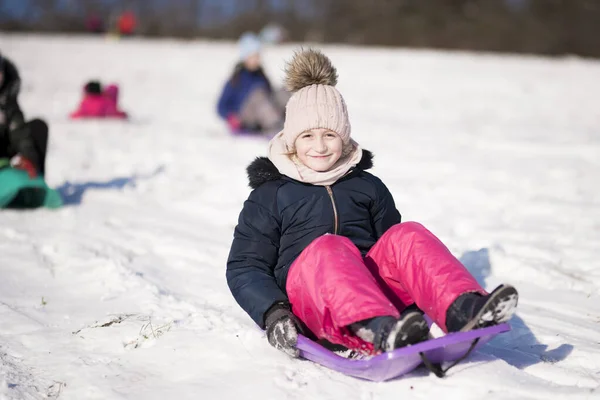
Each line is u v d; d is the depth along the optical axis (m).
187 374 3.46
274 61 27.73
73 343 3.87
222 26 56.78
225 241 6.08
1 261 5.33
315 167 3.78
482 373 3.27
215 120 14.70
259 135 12.23
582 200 7.75
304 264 3.47
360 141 11.73
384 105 17.31
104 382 3.38
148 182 8.30
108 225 6.49
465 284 3.22
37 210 6.93
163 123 13.89
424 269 3.33
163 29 54.75
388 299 3.55
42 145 6.86
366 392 3.21
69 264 5.31
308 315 3.49
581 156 10.54
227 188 7.99
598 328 4.27
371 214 3.91
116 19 44.00
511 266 5.32
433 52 37.41
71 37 42.31
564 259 5.63
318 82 3.94
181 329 3.98
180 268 5.35
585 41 44.88
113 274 5.01
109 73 23.28
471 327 3.13
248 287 3.62
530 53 44.34
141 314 4.27
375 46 47.91
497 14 48.09
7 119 6.78
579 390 3.15
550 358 3.77
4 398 3.21
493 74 24.61
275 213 3.75
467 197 7.80
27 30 51.75
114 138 11.52
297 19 55.00
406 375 3.34
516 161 10.02
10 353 3.74
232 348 3.71
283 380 3.34
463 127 13.75
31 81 20.00
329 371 3.46
